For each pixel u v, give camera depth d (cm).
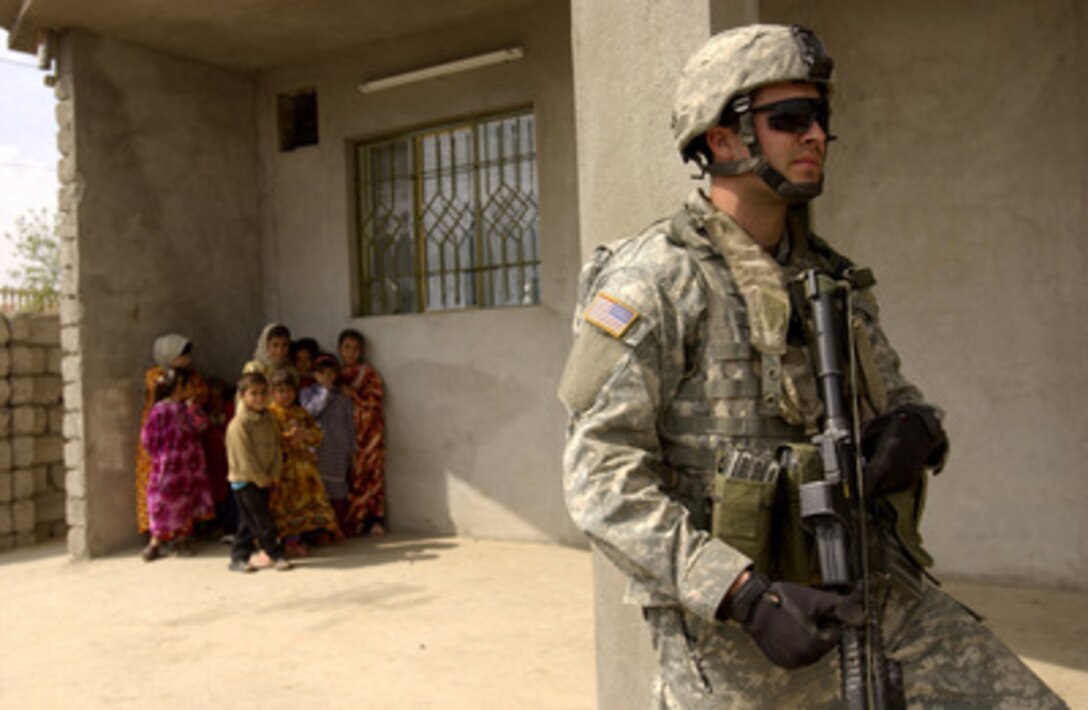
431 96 699
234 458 606
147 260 714
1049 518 483
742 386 157
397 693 376
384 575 580
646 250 162
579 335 160
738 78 153
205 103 758
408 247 729
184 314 736
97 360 679
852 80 522
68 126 675
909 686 162
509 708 354
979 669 163
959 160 500
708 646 154
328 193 754
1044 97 480
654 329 154
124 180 702
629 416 151
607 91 275
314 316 766
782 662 135
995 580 496
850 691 137
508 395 667
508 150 680
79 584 598
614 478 148
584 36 281
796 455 150
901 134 512
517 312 662
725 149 160
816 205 532
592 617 473
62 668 429
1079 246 474
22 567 670
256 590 557
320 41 719
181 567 630
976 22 494
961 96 498
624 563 147
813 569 150
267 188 788
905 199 512
